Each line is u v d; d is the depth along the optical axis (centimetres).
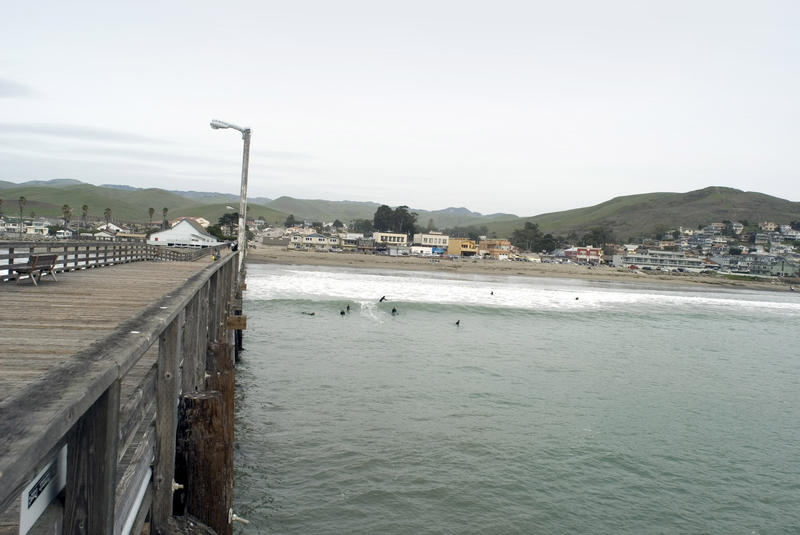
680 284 10119
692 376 2497
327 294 4625
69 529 278
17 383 430
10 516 240
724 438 1675
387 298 4603
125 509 396
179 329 545
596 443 1553
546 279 9138
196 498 600
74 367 258
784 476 1423
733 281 11312
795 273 13338
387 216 18538
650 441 1602
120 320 788
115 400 292
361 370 2145
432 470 1301
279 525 1026
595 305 5341
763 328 4562
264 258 8938
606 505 1208
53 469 289
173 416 517
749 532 1145
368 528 1041
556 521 1126
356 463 1305
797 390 2361
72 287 1260
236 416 1554
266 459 1294
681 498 1267
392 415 1653
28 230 12262
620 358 2797
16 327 696
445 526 1071
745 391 2280
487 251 14562
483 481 1265
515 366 2414
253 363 2153
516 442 1515
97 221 18625
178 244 8831
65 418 201
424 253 13625
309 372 2066
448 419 1655
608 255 16200
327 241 13438
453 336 3089
